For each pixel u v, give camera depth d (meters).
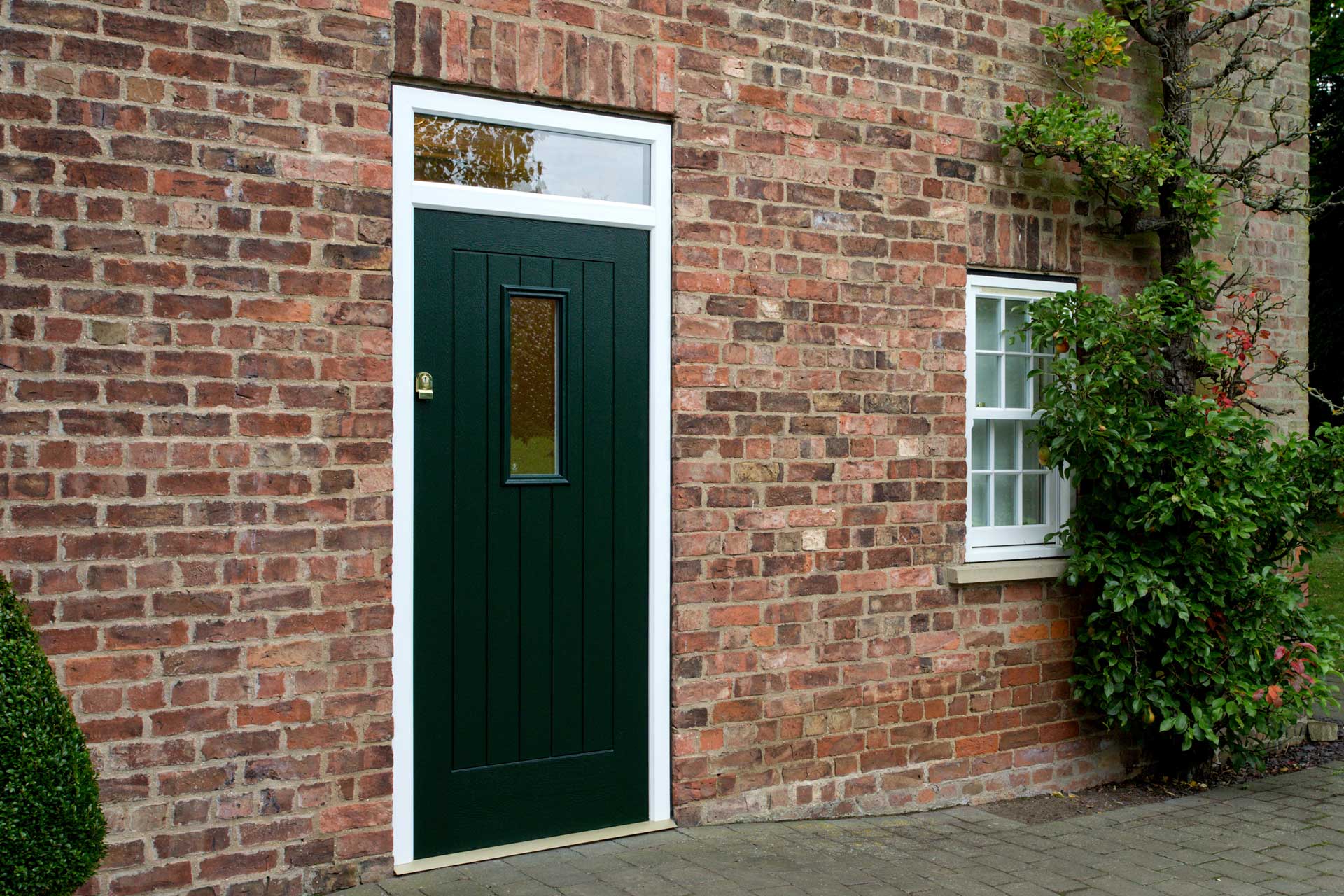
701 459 4.14
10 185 3.02
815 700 4.38
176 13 3.22
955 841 4.21
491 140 3.86
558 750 3.93
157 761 3.16
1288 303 5.92
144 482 3.16
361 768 3.45
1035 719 4.97
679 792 4.10
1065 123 4.67
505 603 3.83
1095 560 4.86
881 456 4.55
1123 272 5.33
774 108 4.30
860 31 4.50
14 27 3.03
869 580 4.51
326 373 3.42
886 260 4.56
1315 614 5.23
